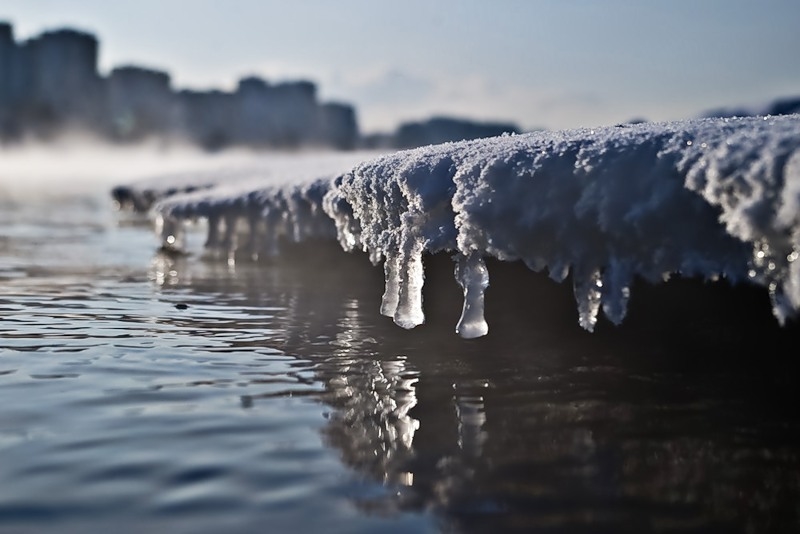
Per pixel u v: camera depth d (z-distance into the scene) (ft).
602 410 7.14
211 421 6.72
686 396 7.57
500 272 12.60
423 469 5.65
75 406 7.13
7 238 27.02
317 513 4.87
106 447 6.03
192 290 15.21
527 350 9.60
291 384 8.08
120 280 16.67
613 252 7.54
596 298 7.84
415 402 7.43
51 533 4.53
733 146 6.68
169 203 22.22
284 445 6.14
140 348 9.78
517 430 6.57
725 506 5.02
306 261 19.67
